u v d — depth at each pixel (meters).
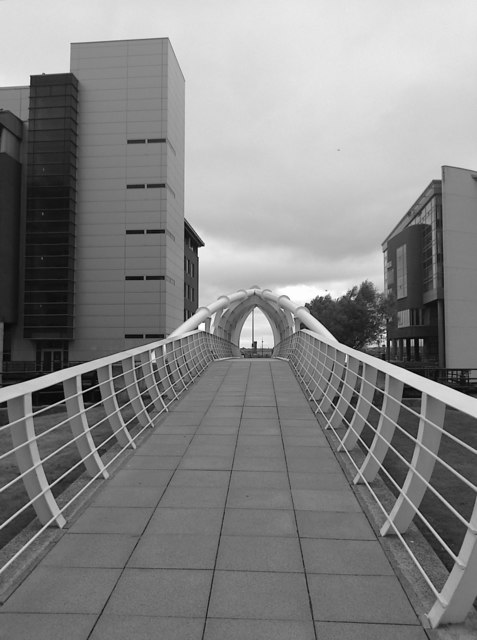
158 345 9.61
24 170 40.94
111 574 3.41
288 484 5.21
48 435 8.28
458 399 3.05
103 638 2.72
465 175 41.19
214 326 25.70
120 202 41.41
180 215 47.00
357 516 4.38
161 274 40.97
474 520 2.70
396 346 62.59
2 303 38.59
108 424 8.89
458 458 6.88
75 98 41.25
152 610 2.98
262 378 12.88
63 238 39.91
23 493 5.47
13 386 3.81
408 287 53.31
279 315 29.30
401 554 3.68
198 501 4.74
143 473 5.59
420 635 2.73
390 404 4.91
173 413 8.84
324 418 8.31
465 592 2.73
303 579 3.33
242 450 6.50
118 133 41.69
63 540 3.94
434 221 47.28
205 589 3.21
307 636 2.73
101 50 42.12
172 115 43.47
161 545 3.84
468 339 40.22
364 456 6.21
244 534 4.02
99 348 40.78
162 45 42.00
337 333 39.81
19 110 42.06
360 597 3.12
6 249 38.97
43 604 3.06
